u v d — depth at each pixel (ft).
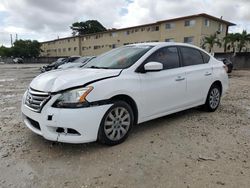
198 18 105.19
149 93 13.42
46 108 10.81
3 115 18.12
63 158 10.82
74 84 10.92
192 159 10.81
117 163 10.39
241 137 13.55
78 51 184.65
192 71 16.28
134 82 12.69
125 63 13.61
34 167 10.03
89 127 10.91
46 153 11.30
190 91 16.17
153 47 14.65
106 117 11.61
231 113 18.65
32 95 11.60
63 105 10.62
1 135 13.58
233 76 58.59
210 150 11.76
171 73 14.78
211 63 18.43
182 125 15.46
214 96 18.75
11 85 39.04
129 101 12.82
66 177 9.30
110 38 153.07
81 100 10.70
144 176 9.39
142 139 13.03
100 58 15.80
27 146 12.07
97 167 10.05
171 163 10.43
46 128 10.89
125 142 12.61
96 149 11.73
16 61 199.00
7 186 8.67
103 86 11.39
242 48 112.98
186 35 110.52
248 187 8.70
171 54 15.35
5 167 10.02
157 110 14.15
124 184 8.86
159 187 8.68
